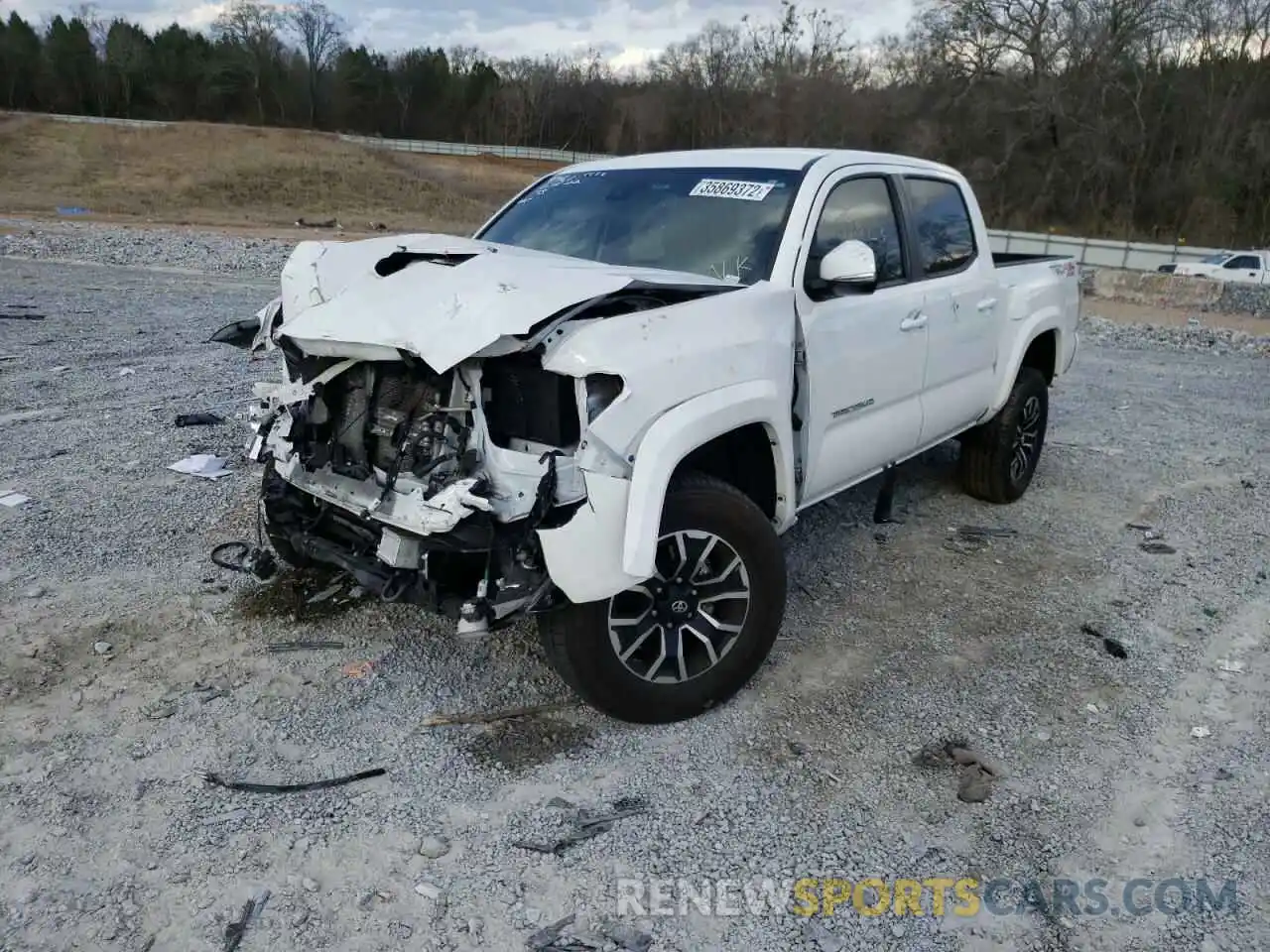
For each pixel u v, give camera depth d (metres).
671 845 3.15
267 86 82.81
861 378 4.55
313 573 4.82
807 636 4.57
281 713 3.75
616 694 3.60
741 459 4.14
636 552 3.29
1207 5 46.97
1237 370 12.44
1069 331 6.68
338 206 40.28
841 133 53.75
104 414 7.49
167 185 39.84
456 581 3.46
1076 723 3.93
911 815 3.35
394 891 2.91
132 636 4.23
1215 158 46.06
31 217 28.59
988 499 6.48
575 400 3.34
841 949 2.79
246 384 8.60
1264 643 4.66
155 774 3.36
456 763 3.51
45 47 81.00
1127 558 5.64
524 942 2.75
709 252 4.30
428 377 3.49
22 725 3.58
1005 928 2.89
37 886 2.85
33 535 5.16
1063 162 48.62
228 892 2.87
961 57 50.28
